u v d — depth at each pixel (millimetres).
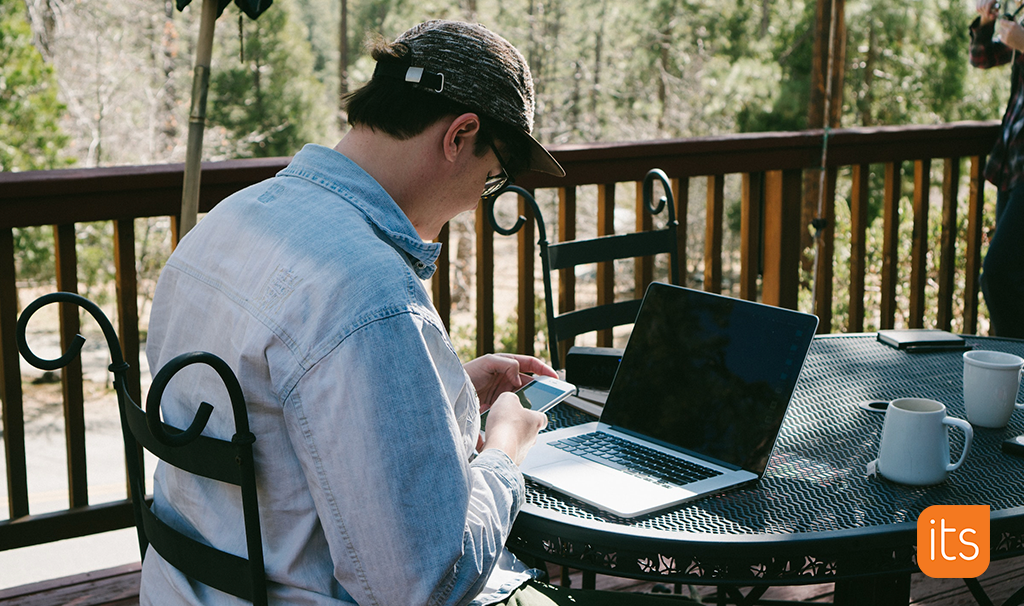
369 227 1006
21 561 7012
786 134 3271
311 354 906
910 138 3520
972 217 3814
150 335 1109
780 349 1366
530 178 2859
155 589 1106
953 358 1911
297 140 16500
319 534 997
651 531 1123
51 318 13930
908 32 13062
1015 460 1354
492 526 1007
